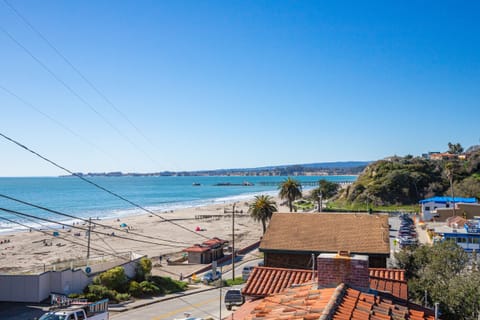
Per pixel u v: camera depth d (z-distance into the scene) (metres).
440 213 102.31
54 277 37.78
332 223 36.34
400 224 97.25
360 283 14.09
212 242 72.56
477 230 64.44
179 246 84.50
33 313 32.59
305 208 150.62
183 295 44.22
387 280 17.64
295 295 14.43
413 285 26.36
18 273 39.22
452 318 24.03
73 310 22.23
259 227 115.62
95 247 83.19
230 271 61.25
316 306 12.09
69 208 170.75
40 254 75.06
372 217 36.56
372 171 167.75
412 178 148.62
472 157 158.50
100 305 24.80
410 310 13.41
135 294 42.06
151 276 48.34
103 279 41.44
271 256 34.78
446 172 149.88
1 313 32.72
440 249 30.88
